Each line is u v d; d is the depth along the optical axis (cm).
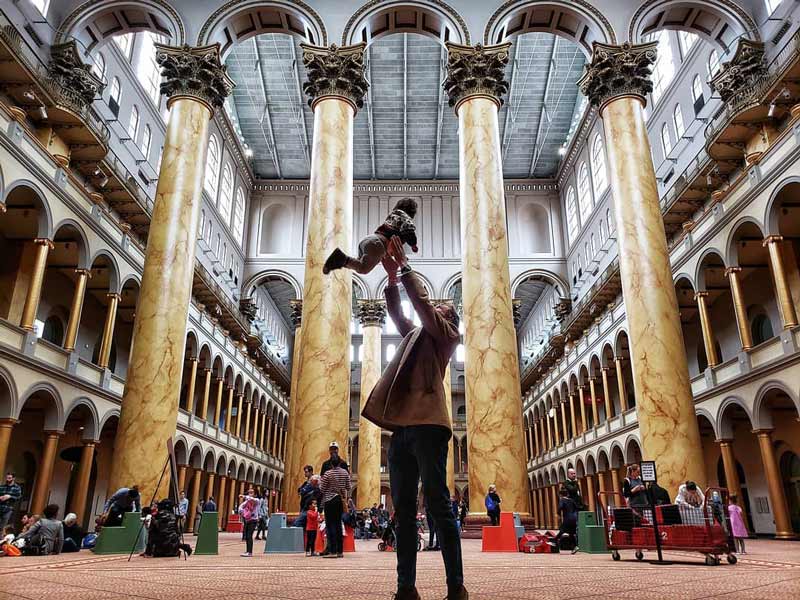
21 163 1473
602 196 2938
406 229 279
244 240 3566
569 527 1021
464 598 247
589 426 3325
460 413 4950
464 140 1545
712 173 1945
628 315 1366
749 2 1834
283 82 3120
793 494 1941
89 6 1792
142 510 1049
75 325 1758
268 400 4075
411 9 1767
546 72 3053
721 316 2283
